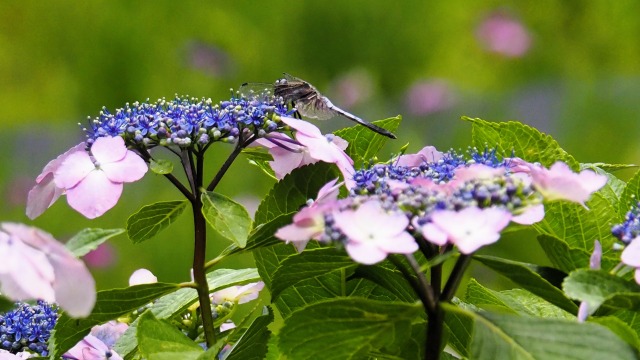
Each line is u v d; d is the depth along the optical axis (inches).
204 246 67.6
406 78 260.4
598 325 63.0
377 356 65.6
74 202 65.9
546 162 70.1
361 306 63.6
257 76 252.4
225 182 199.5
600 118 207.6
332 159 66.7
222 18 257.9
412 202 63.6
